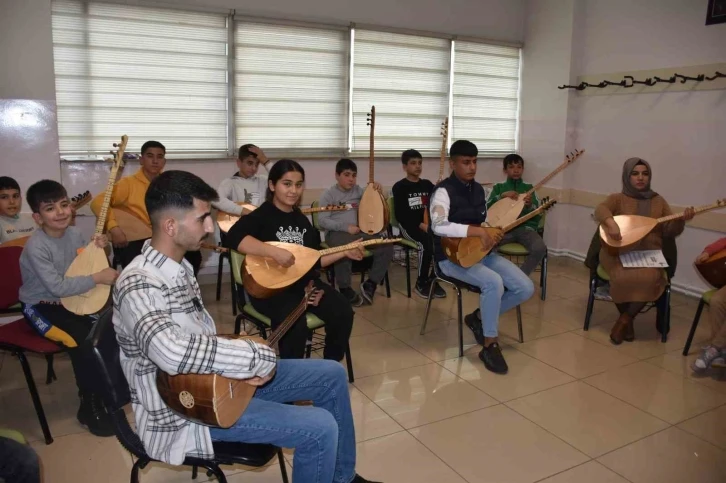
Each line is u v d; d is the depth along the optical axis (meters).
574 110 4.74
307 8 4.16
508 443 2.14
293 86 4.23
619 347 3.07
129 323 1.23
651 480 1.93
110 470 1.97
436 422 2.28
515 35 5.08
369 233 3.70
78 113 3.64
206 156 4.03
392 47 4.55
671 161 4.02
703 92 3.76
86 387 2.09
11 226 2.94
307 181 4.39
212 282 4.17
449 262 2.93
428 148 4.88
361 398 2.47
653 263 3.04
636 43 4.19
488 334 2.78
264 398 1.62
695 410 2.40
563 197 4.84
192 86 3.93
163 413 1.32
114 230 3.21
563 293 4.02
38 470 1.16
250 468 2.02
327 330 2.40
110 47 3.66
